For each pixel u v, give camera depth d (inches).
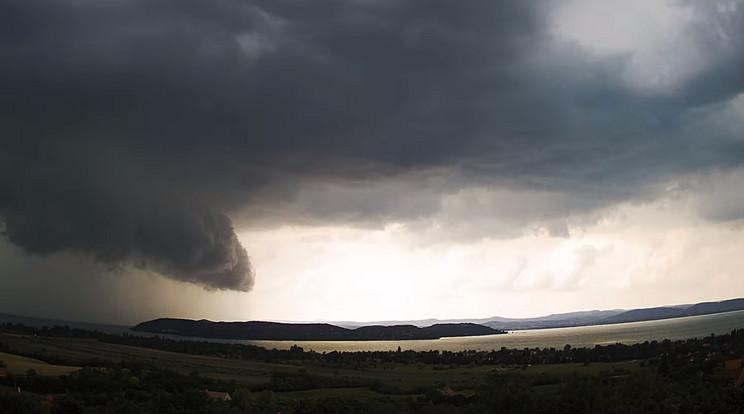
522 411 2353.6
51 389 5329.7
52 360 7140.8
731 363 4616.1
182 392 5388.8
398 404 5152.6
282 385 6811.0
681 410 2400.3
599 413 2203.5
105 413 4328.3
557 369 7101.4
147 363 7249.0
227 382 6914.4
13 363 6441.9
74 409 4387.3
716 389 2992.1
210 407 4658.0
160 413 4458.7
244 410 4803.2
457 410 4261.8
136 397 5093.5
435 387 6318.9
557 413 2279.8
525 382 2620.6
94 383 5433.1
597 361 7564.0
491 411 2437.3
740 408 2615.7
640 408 2234.3
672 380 3954.2
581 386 2325.3
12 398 4249.5
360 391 6476.4
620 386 2420.0
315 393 6353.3
